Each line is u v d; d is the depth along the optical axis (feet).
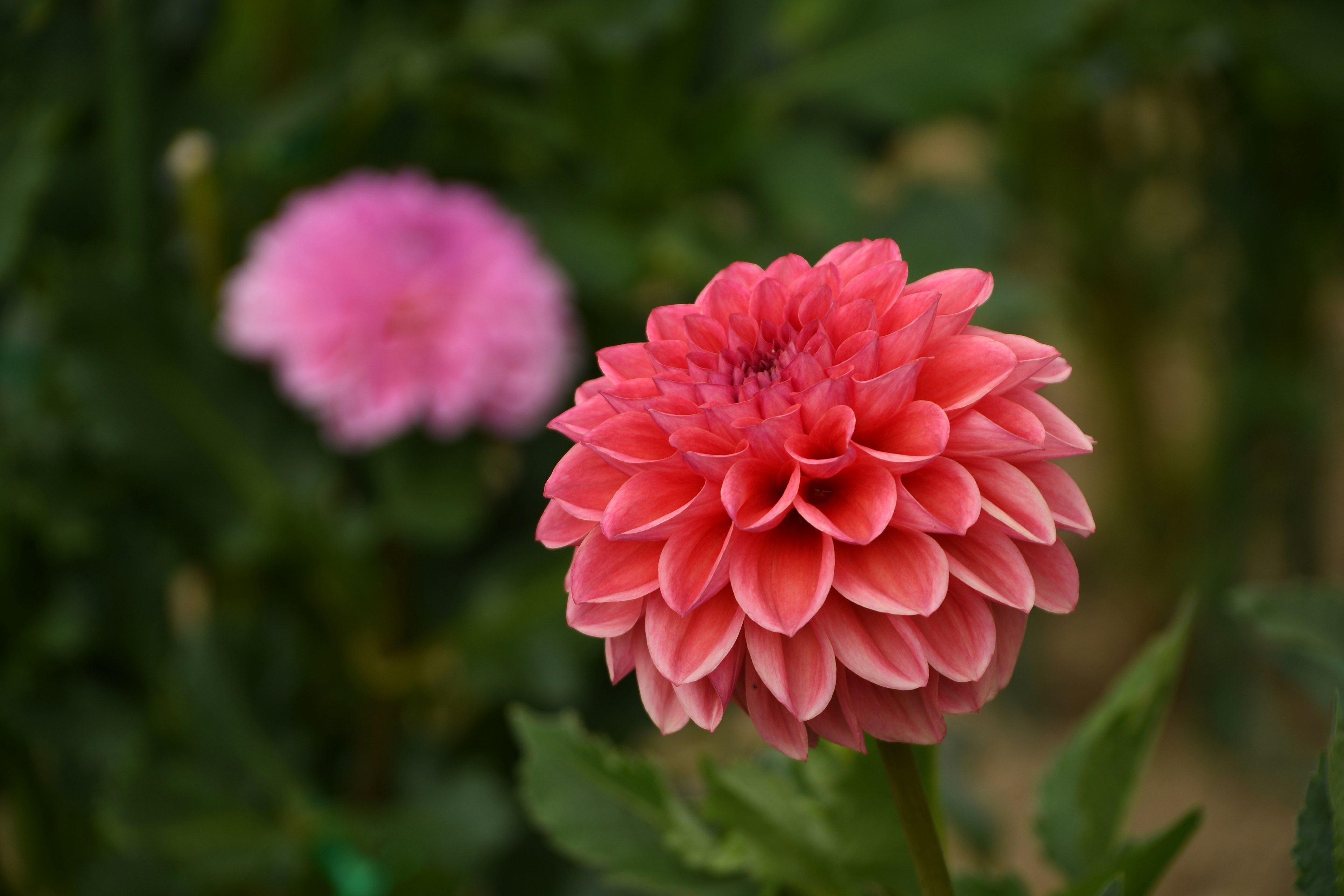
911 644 2.51
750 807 2.79
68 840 4.61
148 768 3.99
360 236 3.90
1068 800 2.87
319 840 3.98
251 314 3.98
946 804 3.53
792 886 2.80
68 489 4.25
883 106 4.86
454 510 4.16
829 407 2.55
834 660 2.52
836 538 2.53
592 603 2.56
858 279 2.62
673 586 2.53
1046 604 2.55
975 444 2.55
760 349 2.60
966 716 7.82
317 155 4.93
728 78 4.97
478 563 4.75
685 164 4.96
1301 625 2.83
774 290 2.61
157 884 4.02
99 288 4.17
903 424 2.55
